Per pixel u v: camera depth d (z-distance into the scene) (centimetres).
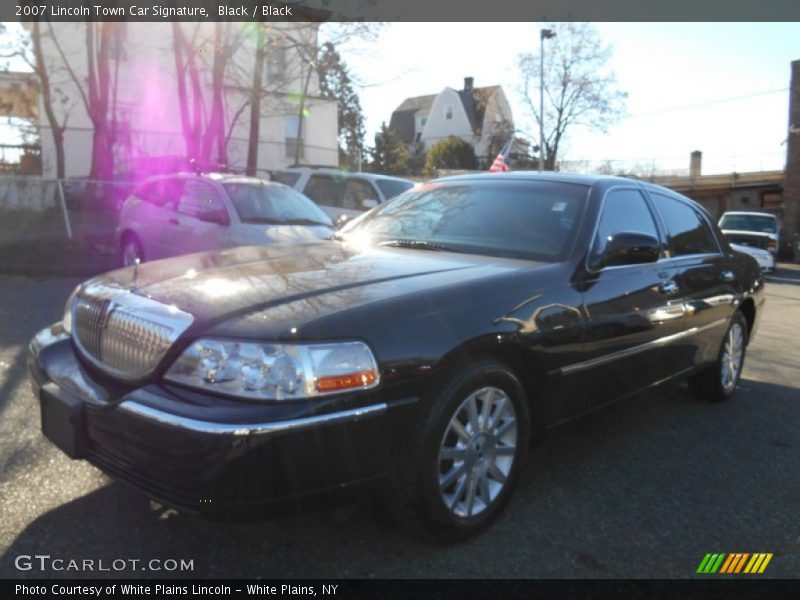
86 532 293
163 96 2078
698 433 463
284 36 1720
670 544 311
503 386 311
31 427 398
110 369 288
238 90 1891
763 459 420
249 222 771
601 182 415
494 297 310
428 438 276
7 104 1989
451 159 4572
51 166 1906
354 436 256
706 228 525
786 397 565
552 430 349
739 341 553
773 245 1922
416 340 275
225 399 247
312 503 253
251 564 277
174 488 249
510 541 306
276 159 2416
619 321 373
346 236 439
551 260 358
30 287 864
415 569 279
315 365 250
